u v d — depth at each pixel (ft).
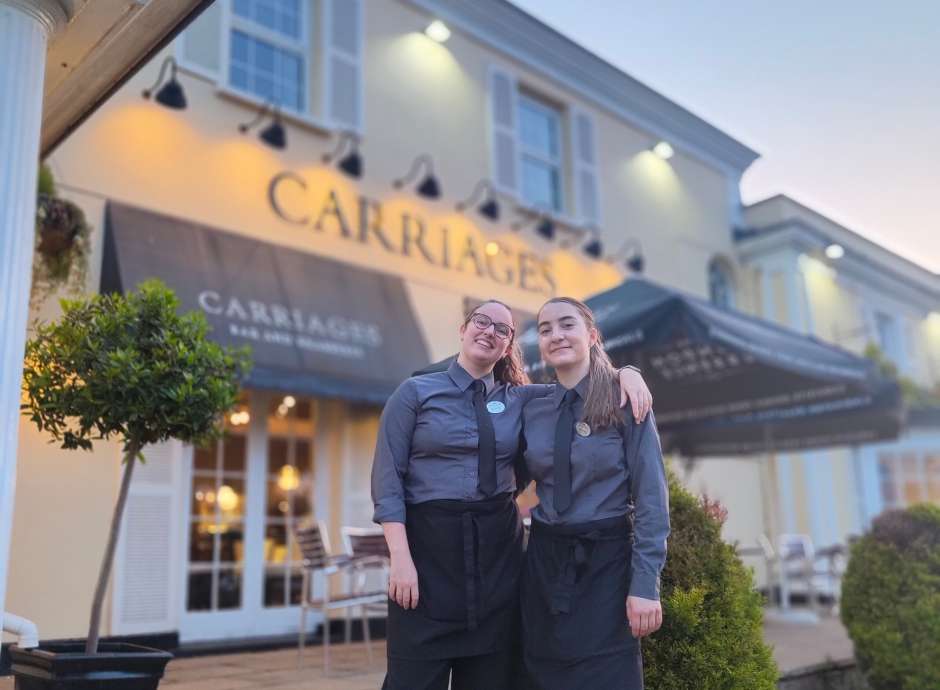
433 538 8.11
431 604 7.96
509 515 8.48
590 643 7.77
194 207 21.90
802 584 37.55
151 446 19.77
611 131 35.81
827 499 39.60
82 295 18.45
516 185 30.68
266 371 20.57
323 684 14.49
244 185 23.08
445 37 29.43
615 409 8.23
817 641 21.38
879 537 16.20
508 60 32.01
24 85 10.30
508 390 8.94
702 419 27.02
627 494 8.25
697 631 9.51
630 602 7.61
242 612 22.36
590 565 7.98
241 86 24.32
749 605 10.36
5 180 9.89
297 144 24.63
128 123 21.04
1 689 14.84
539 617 8.04
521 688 8.26
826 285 43.62
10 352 9.60
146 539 19.40
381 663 17.17
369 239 25.71
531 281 30.25
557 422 8.46
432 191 27.20
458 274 27.86
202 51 22.86
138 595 19.07
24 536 17.33
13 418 9.55
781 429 31.63
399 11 28.48
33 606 17.25
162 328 11.51
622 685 7.72
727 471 36.91
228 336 20.34
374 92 26.99
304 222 24.16
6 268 9.71
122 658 9.36
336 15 26.32
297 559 23.88
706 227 39.55
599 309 20.83
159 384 11.00
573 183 33.01
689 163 39.55
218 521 22.35
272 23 25.48
